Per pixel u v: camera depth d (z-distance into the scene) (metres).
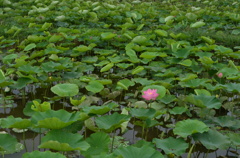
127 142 3.50
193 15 8.96
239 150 3.44
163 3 13.62
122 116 3.14
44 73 5.14
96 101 4.29
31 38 6.59
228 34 7.91
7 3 10.54
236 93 4.78
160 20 8.88
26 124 2.86
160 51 6.38
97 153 2.81
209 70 5.60
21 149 3.24
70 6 10.93
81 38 7.08
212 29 8.30
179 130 3.12
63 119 2.98
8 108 4.37
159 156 2.51
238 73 4.82
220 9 12.49
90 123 3.32
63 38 7.18
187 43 6.48
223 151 3.43
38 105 3.20
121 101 4.71
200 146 3.51
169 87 4.58
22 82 4.40
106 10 10.56
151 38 7.27
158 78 5.37
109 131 3.12
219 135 3.12
